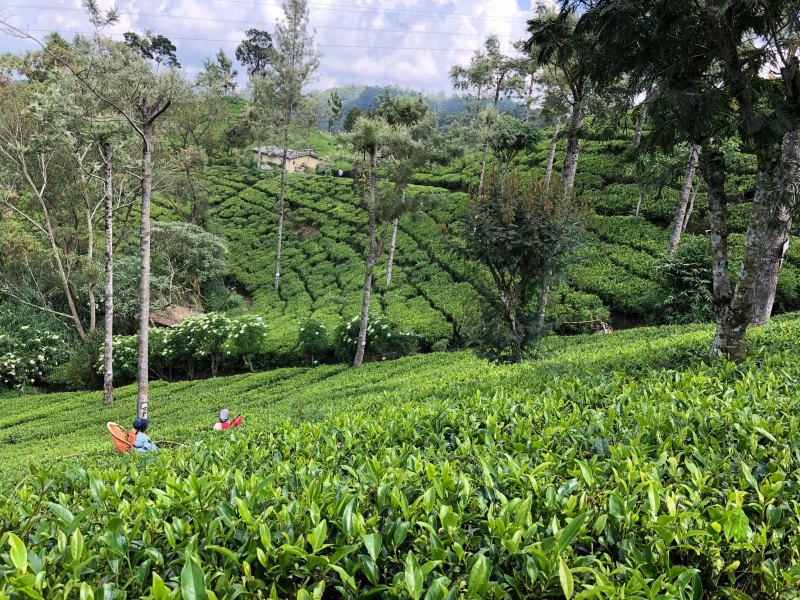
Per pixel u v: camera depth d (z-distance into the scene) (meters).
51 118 16.38
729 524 2.40
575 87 11.42
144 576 2.35
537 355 9.97
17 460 10.78
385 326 19.05
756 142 6.27
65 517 2.80
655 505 2.59
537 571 2.21
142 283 13.05
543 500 2.85
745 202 22.25
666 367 6.84
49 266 24.41
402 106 28.20
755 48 6.38
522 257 9.11
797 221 7.32
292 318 24.98
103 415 15.80
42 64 24.41
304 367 19.92
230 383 18.12
